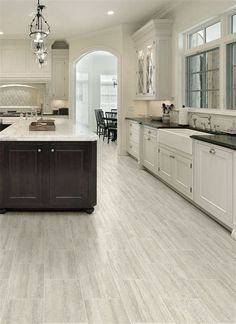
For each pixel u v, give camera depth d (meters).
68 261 3.37
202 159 4.66
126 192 6.04
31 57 11.11
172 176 5.94
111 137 14.19
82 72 15.82
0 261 3.36
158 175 6.77
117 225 4.41
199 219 4.62
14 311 2.54
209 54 6.30
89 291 2.83
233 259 3.42
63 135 4.76
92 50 10.34
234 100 5.52
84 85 15.95
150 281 2.99
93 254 3.54
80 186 4.81
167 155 6.17
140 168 8.10
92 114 16.12
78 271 3.17
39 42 5.78
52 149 4.73
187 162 5.21
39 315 2.50
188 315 2.50
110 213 4.89
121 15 8.39
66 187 4.80
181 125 6.80
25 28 9.56
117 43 9.68
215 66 6.09
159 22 7.48
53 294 2.78
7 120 9.25
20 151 4.72
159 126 6.64
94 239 3.94
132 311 2.55
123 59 9.58
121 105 9.76
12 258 3.43
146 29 8.06
